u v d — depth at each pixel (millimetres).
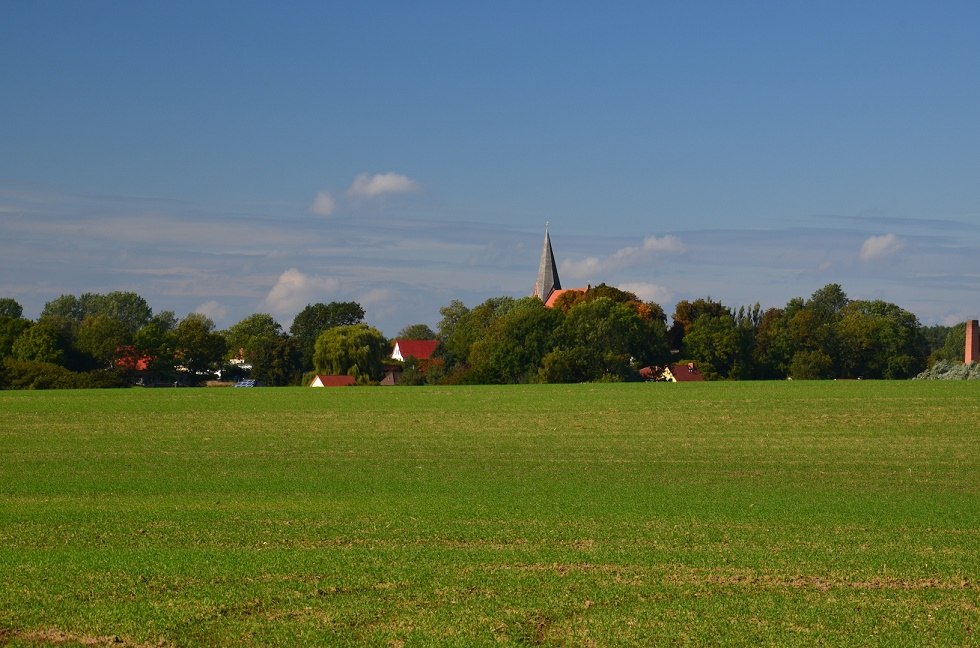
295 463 38094
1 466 37656
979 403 53344
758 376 118688
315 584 18406
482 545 22203
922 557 20625
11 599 17438
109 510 27312
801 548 21656
